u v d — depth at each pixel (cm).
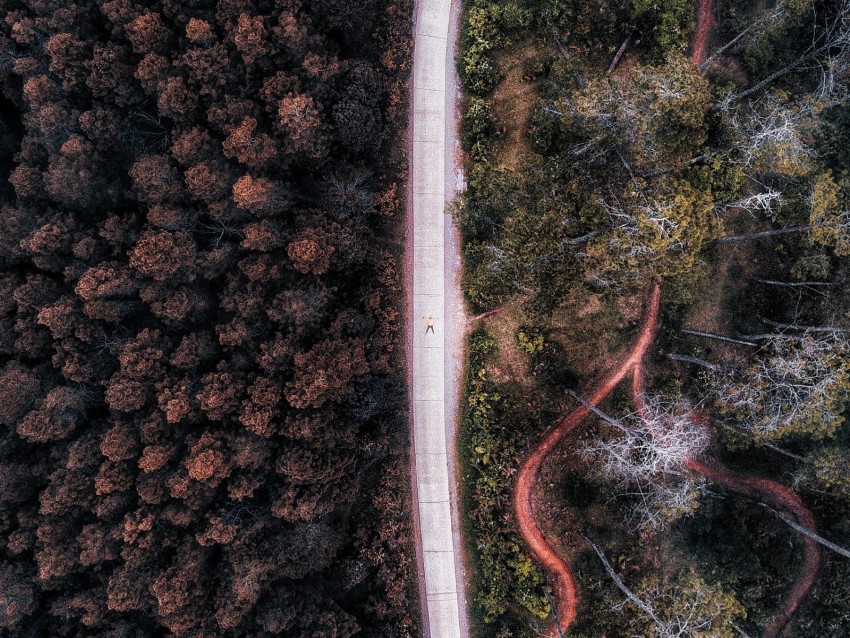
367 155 3309
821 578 3198
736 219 3319
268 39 2864
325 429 2925
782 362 2661
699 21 3341
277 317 2902
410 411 3456
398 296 3453
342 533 3297
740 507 3244
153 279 2853
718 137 2841
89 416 2925
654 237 2423
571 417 3384
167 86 2728
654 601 2772
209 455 2669
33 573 2741
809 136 2853
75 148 2727
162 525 2797
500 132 3431
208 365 2981
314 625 2998
